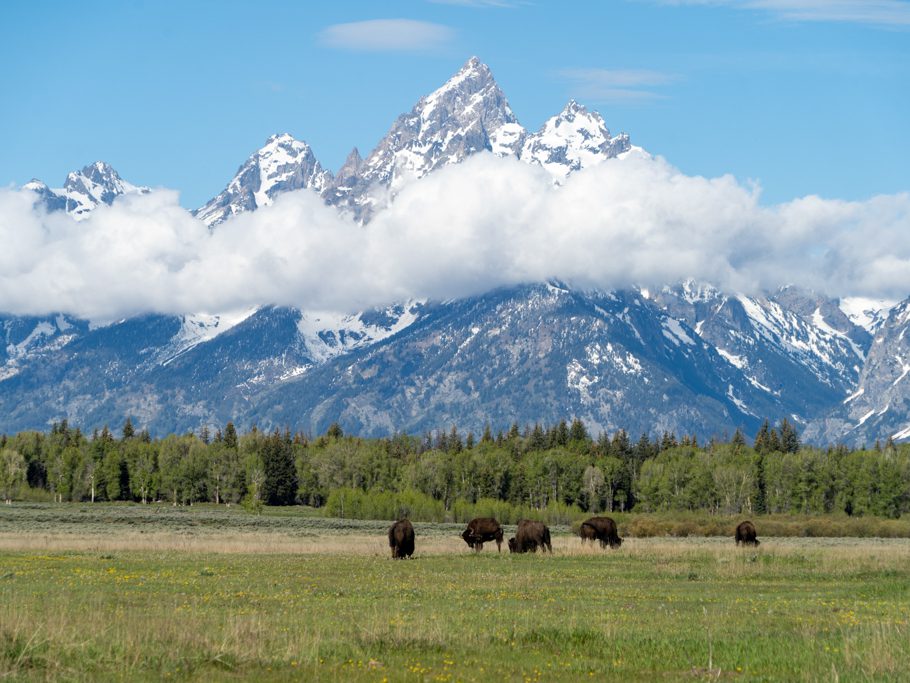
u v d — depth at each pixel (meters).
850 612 61.84
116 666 41.12
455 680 40.41
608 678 41.94
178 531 176.75
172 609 56.94
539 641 49.34
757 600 69.06
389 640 47.50
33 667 40.53
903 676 41.06
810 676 41.50
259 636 46.31
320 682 39.66
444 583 77.12
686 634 51.78
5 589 66.12
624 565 97.44
